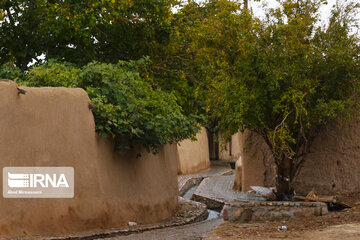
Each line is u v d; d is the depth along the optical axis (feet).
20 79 35.29
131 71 38.63
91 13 44.34
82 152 30.01
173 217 41.29
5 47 43.75
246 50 34.78
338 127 42.01
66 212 28.66
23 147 26.50
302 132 36.45
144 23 48.85
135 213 35.47
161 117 34.94
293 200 36.60
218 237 25.11
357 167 41.27
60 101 28.86
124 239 26.96
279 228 26.30
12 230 25.55
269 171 49.08
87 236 27.84
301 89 35.14
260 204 31.22
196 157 86.69
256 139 49.83
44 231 27.20
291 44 34.53
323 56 35.50
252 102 35.29
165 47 50.70
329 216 29.25
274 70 34.12
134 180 35.81
